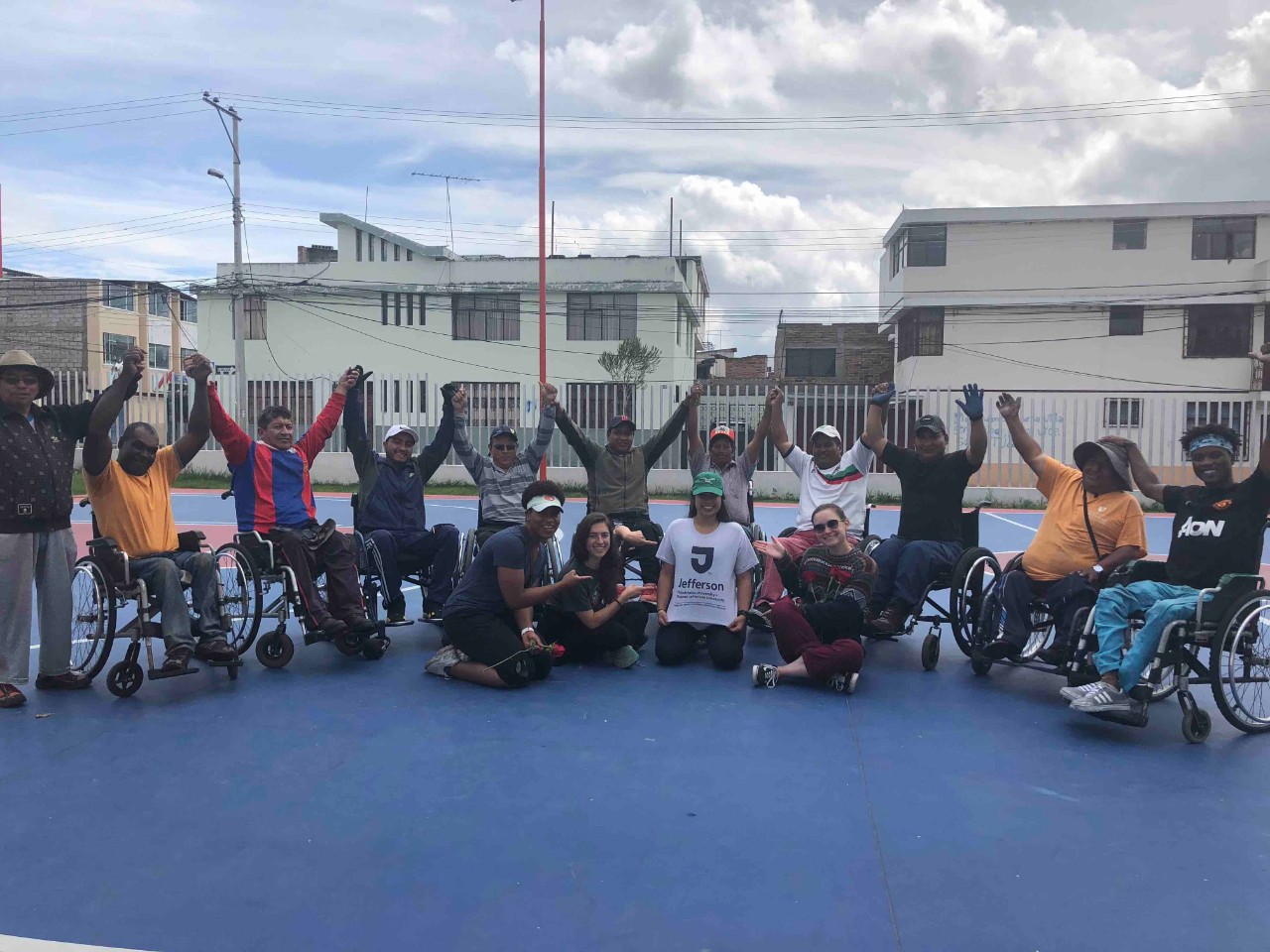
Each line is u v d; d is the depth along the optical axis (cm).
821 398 1966
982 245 2931
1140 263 2859
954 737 471
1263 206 2778
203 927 291
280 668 592
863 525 695
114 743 452
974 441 611
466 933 288
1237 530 490
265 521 605
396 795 391
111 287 3419
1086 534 551
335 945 282
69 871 326
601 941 285
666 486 2011
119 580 528
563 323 3069
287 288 3100
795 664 558
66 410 539
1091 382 2905
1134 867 335
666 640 600
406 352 3116
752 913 301
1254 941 288
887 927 294
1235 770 432
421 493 698
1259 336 2812
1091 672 509
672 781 407
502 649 543
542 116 2061
